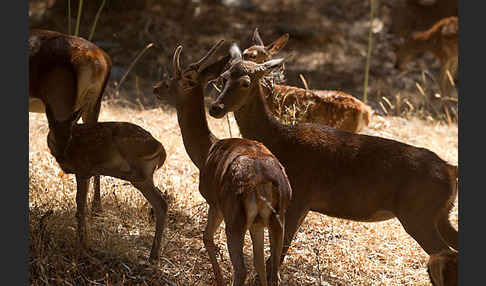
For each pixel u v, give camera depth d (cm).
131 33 3562
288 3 4472
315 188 1367
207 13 4041
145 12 3825
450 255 1245
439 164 1316
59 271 1305
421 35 3422
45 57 1527
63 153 1354
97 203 1559
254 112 1443
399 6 4197
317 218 1711
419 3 4147
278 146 1410
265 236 1614
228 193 1173
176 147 2050
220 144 1310
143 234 1504
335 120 1878
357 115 1889
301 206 1371
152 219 1553
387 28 4194
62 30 3494
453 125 2728
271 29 3984
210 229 1297
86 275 1325
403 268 1526
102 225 1496
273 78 1800
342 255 1545
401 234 1683
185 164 1952
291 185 1373
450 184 1305
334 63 3675
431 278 1275
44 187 1614
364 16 4372
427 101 3012
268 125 1435
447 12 4112
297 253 1531
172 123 2314
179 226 1569
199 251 1478
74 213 1515
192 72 1383
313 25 4156
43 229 1369
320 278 1376
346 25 4234
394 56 3869
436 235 1306
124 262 1369
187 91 1391
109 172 1387
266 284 1209
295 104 1886
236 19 4062
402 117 2773
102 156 1371
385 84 3431
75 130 1380
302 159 1374
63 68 1520
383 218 1364
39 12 3706
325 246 1579
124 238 1462
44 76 1526
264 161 1188
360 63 3719
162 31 3662
